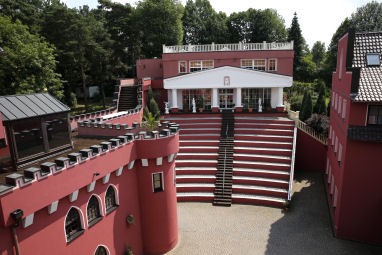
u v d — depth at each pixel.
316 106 38.31
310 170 31.95
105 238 15.17
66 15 45.66
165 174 17.97
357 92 17.73
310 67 74.75
